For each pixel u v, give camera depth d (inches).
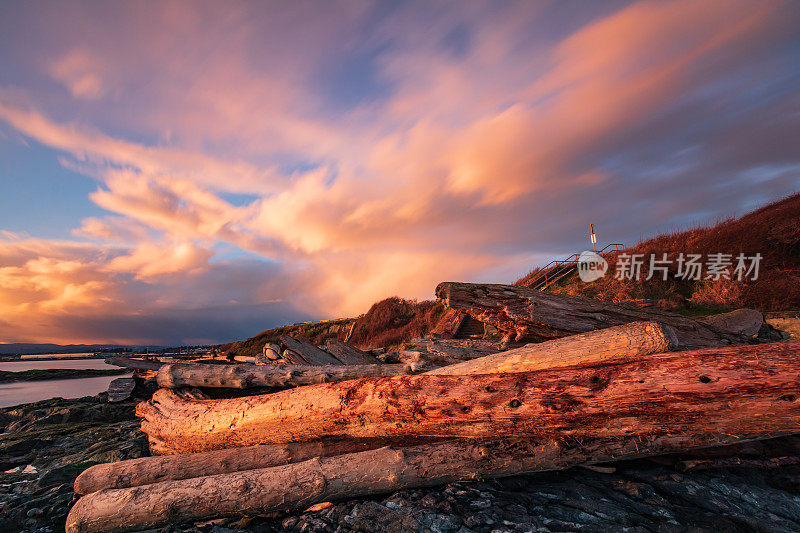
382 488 109.6
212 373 171.2
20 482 190.2
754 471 110.0
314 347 252.5
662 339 110.4
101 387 813.2
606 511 93.0
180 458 131.3
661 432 97.7
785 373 83.9
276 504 107.3
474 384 112.0
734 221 573.6
